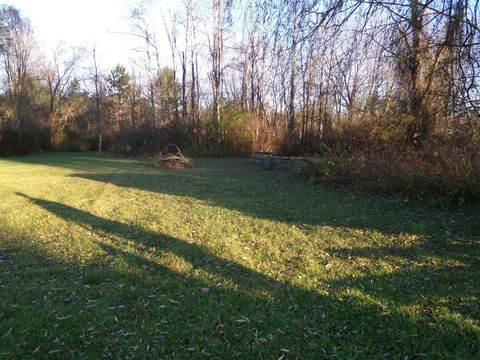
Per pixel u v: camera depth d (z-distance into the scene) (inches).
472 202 306.2
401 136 435.2
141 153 1133.1
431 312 135.7
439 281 163.0
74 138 1758.1
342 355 111.5
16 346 117.0
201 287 159.2
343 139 565.9
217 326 128.2
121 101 1969.7
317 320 132.3
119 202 353.4
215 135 1072.8
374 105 523.5
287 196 383.6
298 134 955.3
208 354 112.7
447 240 221.1
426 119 373.7
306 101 920.9
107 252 204.5
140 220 276.7
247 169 685.3
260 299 148.3
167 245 216.5
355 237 231.8
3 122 1409.9
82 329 126.4
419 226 250.5
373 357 110.7
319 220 276.4
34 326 128.5
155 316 135.5
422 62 301.1
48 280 167.6
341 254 201.2
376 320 131.5
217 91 1083.3
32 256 198.5
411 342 117.3
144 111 1440.7
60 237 232.7
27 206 332.5
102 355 112.8
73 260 192.4
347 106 689.6
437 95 303.9
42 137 1604.3
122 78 1972.2
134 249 208.7
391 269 178.7
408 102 401.1
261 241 225.6
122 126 1325.0
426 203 321.1
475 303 141.5
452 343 116.7
